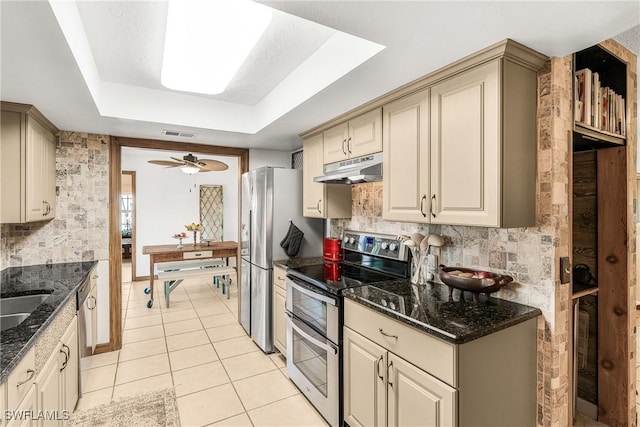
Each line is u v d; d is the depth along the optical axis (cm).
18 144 215
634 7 114
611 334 202
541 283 158
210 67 206
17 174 215
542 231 157
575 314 203
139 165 604
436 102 171
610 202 202
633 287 199
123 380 257
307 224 325
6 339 131
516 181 148
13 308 198
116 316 313
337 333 197
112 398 233
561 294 158
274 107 263
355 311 185
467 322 142
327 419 206
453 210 163
